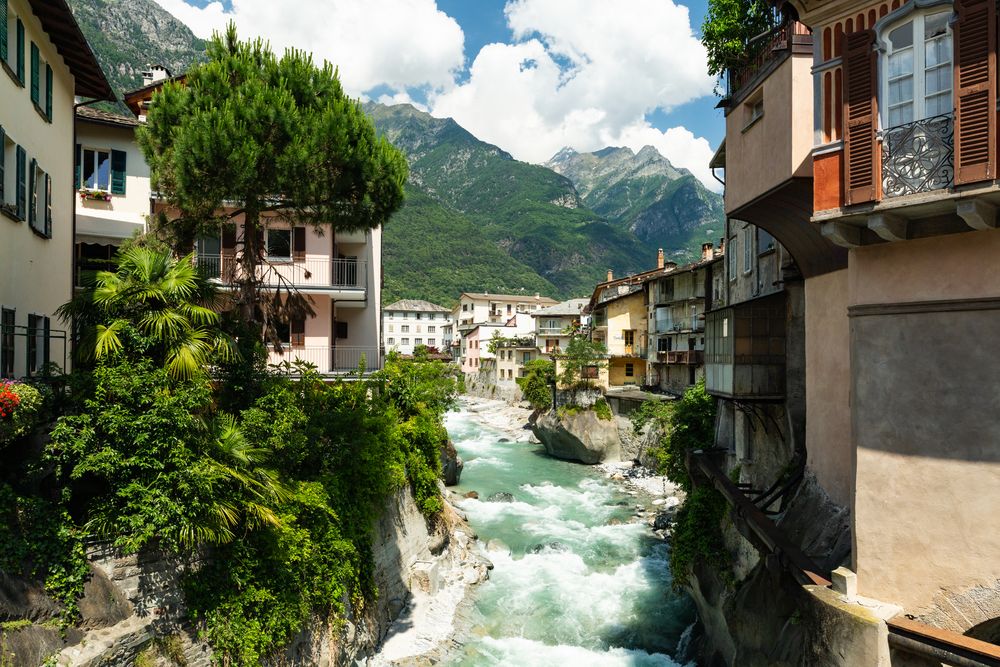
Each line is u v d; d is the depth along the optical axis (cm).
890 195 841
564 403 5062
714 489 1836
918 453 865
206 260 2450
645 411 4228
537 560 2602
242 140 1463
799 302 1499
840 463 1165
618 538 2900
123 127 2502
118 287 1155
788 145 1105
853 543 938
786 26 1170
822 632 912
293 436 1552
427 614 1973
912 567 861
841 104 923
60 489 1031
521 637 1955
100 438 1059
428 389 2695
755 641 1319
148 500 1051
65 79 1830
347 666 1523
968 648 744
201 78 1585
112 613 1012
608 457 4759
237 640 1168
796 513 1264
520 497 3712
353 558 1628
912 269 880
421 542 2225
